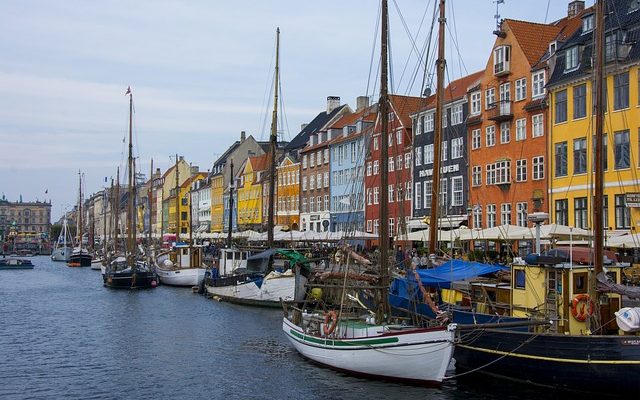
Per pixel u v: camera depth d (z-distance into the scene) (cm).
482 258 3628
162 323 3550
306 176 8681
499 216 5016
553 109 4447
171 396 2036
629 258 2773
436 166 2894
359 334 2186
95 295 5231
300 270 3469
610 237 3084
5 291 5772
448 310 2138
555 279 1980
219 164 12131
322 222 8081
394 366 2006
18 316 3956
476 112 5372
